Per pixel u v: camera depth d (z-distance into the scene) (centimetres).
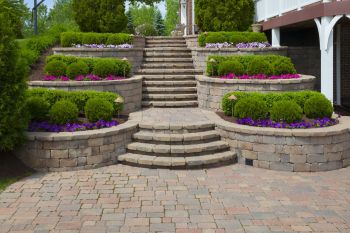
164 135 889
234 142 873
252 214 588
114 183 728
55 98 934
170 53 1475
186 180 745
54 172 803
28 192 681
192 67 1413
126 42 1454
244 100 920
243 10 1543
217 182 736
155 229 540
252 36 1408
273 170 821
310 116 903
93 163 826
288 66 1147
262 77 1116
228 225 551
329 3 939
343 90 1405
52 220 568
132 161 837
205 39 1437
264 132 823
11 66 770
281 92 1032
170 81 1284
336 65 1327
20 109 776
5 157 796
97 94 961
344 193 677
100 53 1336
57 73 1150
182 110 1148
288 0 1220
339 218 573
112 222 562
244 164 859
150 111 1133
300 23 1181
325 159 812
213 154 858
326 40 962
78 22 1623
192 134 896
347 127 835
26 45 1379
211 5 1541
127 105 1130
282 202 635
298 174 793
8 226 549
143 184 722
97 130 848
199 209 607
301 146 806
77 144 809
